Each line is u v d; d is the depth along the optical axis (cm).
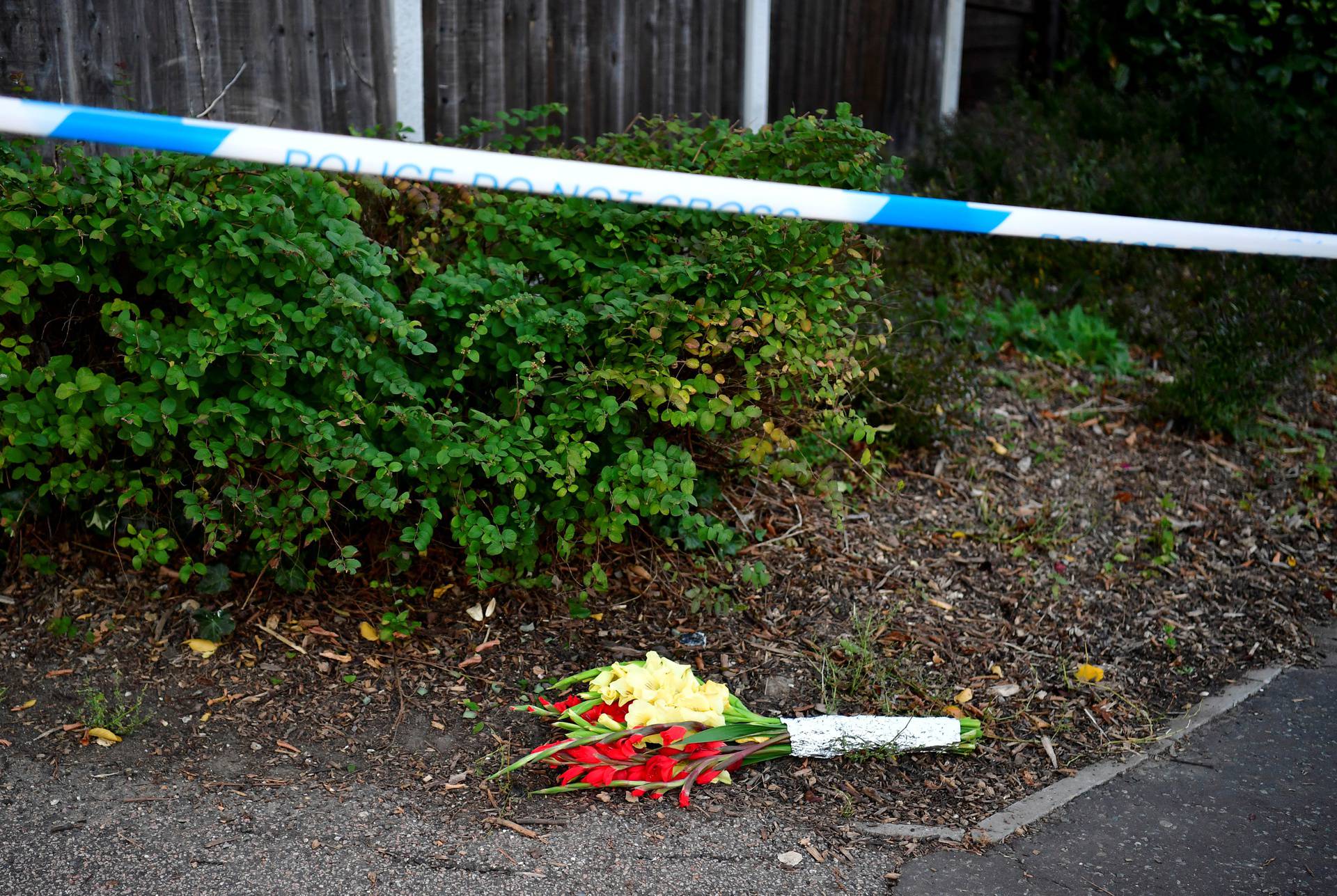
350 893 266
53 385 326
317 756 319
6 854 272
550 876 275
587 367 363
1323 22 865
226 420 328
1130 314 649
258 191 324
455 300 347
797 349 362
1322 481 538
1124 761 343
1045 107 853
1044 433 556
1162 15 891
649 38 646
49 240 320
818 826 302
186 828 285
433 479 348
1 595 366
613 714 329
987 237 707
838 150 384
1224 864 293
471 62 570
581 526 393
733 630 391
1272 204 697
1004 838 302
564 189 254
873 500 479
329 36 509
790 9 740
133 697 336
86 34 438
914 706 361
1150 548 476
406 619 368
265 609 373
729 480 452
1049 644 405
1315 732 362
